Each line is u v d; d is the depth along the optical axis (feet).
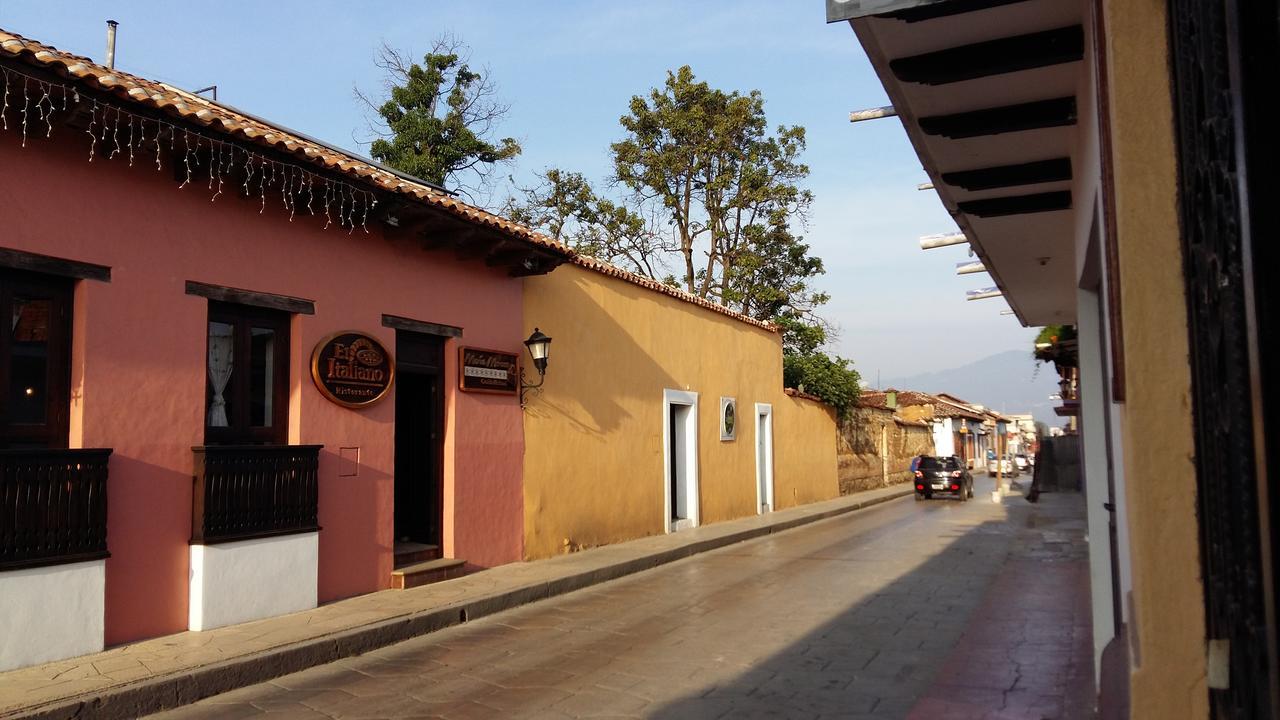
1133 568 6.79
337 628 26.40
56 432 23.57
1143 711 6.50
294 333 30.53
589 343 48.26
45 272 23.20
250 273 28.78
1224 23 5.33
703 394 61.87
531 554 42.32
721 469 63.98
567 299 46.42
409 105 77.61
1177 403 6.53
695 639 26.55
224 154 26.21
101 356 24.31
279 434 30.04
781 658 23.77
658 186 96.17
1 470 21.31
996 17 14.37
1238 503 5.41
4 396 22.54
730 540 54.13
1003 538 51.49
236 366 28.78
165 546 25.62
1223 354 5.61
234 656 22.90
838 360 94.84
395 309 34.68
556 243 40.55
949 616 28.91
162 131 24.12
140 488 25.04
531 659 24.75
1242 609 5.44
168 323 26.12
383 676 23.35
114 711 19.70
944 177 21.85
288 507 28.71
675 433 59.52
